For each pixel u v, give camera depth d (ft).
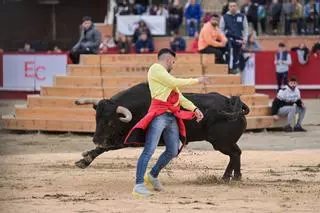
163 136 70.23
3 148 105.50
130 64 122.62
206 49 129.80
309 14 195.93
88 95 120.98
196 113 70.08
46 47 205.36
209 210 62.90
